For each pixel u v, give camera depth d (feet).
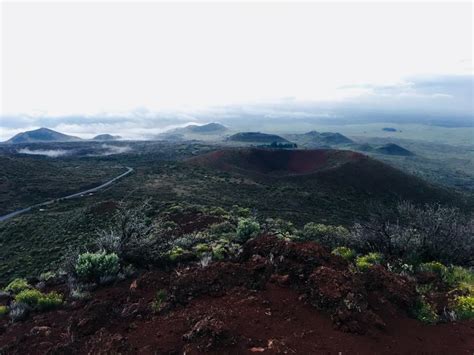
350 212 225.56
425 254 37.45
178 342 18.71
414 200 293.84
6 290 34.53
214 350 17.47
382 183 313.53
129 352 18.30
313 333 19.02
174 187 246.06
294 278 24.47
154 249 39.86
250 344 18.03
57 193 242.17
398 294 23.40
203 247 41.73
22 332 23.62
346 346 18.02
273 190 261.44
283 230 67.77
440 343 19.06
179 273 28.22
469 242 37.68
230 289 24.26
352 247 41.70
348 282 22.50
